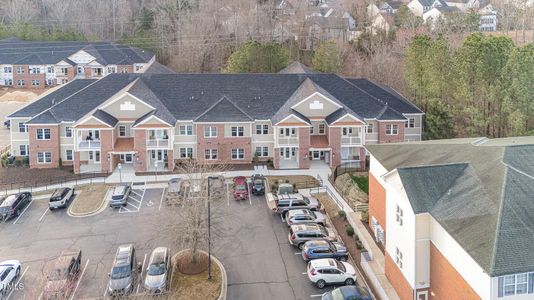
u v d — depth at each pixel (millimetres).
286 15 126062
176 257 38844
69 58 109375
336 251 38219
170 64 119062
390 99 67438
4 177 57812
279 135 60062
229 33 119750
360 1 135375
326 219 45781
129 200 50938
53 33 126375
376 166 41062
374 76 94812
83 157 61000
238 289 34781
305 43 117625
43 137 60531
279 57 84562
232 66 84562
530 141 39000
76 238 42562
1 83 110438
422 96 72000
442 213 29641
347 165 60781
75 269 35250
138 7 140875
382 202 39344
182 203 41156
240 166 60875
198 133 60438
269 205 48906
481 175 31797
